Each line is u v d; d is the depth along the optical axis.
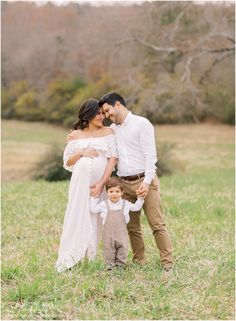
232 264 7.00
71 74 47.91
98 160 6.83
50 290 5.99
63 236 6.89
